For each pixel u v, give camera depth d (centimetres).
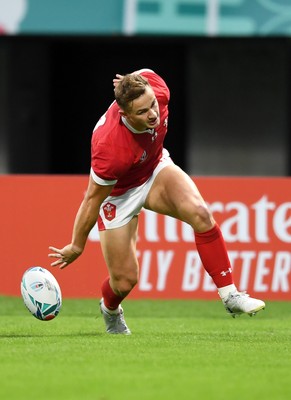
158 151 2600
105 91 7062
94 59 7025
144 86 2348
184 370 2022
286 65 6384
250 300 2556
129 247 2625
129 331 2777
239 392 1781
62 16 5600
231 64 6397
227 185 3972
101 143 2431
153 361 2139
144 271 3994
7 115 6562
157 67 7019
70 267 3972
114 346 2392
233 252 3978
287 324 3259
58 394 1759
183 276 3988
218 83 6406
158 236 3988
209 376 1952
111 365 2078
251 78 6400
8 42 5925
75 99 7031
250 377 1945
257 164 6444
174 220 3975
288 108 6438
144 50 7019
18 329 2900
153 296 3994
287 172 6456
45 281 2597
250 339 2616
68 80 7006
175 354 2253
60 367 2047
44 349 2320
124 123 2430
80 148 7062
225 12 5538
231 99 6419
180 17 5556
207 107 6431
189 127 6450
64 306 3766
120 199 2602
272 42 5894
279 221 3981
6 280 4016
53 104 6944
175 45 6994
